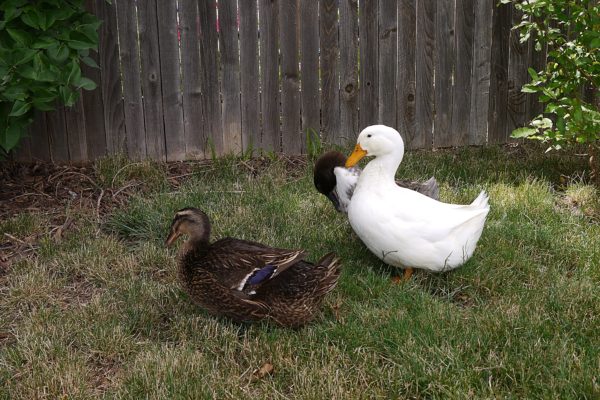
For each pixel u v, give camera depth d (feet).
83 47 8.98
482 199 7.96
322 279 7.00
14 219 9.10
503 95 12.07
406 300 7.34
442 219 7.54
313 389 6.07
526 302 7.36
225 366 6.52
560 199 10.07
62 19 8.82
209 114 11.09
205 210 9.36
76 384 6.30
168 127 11.00
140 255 8.38
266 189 10.05
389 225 7.59
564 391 6.02
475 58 11.76
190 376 6.33
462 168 10.85
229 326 7.06
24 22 8.61
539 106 12.25
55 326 7.02
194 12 10.62
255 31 10.89
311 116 11.44
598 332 6.87
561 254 8.39
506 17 11.69
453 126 11.99
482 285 7.77
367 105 11.57
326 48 11.18
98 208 9.63
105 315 7.20
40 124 10.57
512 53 11.89
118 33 10.48
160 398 6.05
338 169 8.74
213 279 6.84
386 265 8.28
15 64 8.51
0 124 9.04
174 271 8.09
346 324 6.91
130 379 6.30
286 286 6.88
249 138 11.33
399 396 6.07
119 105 10.75
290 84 11.23
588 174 10.82
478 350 6.56
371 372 6.32
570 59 9.84
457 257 7.71
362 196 7.84
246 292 6.79
